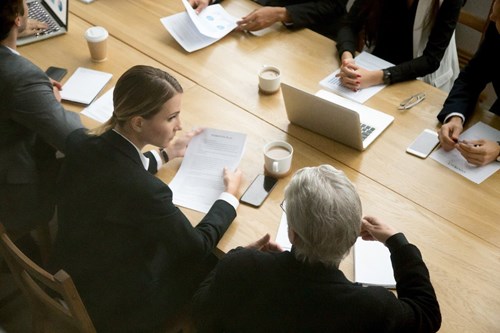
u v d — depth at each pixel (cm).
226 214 170
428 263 160
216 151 195
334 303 120
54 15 261
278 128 210
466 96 215
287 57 249
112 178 153
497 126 210
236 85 232
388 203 179
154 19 274
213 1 284
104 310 164
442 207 178
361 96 224
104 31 239
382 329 121
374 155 198
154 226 154
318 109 193
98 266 161
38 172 209
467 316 146
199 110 217
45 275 141
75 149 159
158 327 173
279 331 125
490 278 155
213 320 141
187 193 183
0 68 186
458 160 195
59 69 237
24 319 229
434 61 239
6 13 185
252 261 129
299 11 267
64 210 163
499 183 186
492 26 217
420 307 132
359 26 263
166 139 162
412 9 252
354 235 120
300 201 119
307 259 122
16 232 208
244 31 266
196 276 188
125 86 151
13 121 196
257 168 192
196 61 246
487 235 168
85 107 219
